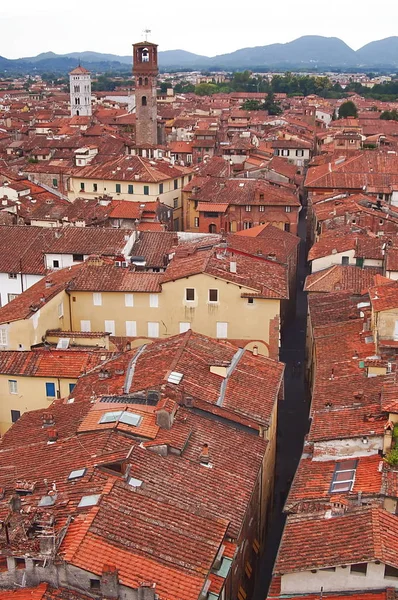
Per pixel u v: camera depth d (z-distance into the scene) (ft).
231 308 267.59
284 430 262.06
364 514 138.72
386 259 303.89
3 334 241.55
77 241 345.51
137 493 143.33
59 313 267.80
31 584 123.75
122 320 275.80
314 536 138.41
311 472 168.35
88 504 138.92
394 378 189.78
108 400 185.78
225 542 145.07
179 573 127.34
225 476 164.45
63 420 185.37
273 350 270.26
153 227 418.92
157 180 497.46
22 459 170.09
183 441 168.45
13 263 344.28
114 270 283.38
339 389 199.41
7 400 228.02
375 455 168.14
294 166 613.11
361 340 234.58
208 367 200.03
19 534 128.88
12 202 448.65
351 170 512.22
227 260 284.61
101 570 122.31
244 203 460.14
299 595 132.98
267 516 206.90
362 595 129.59
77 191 518.37
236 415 185.16
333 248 337.72
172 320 272.92
